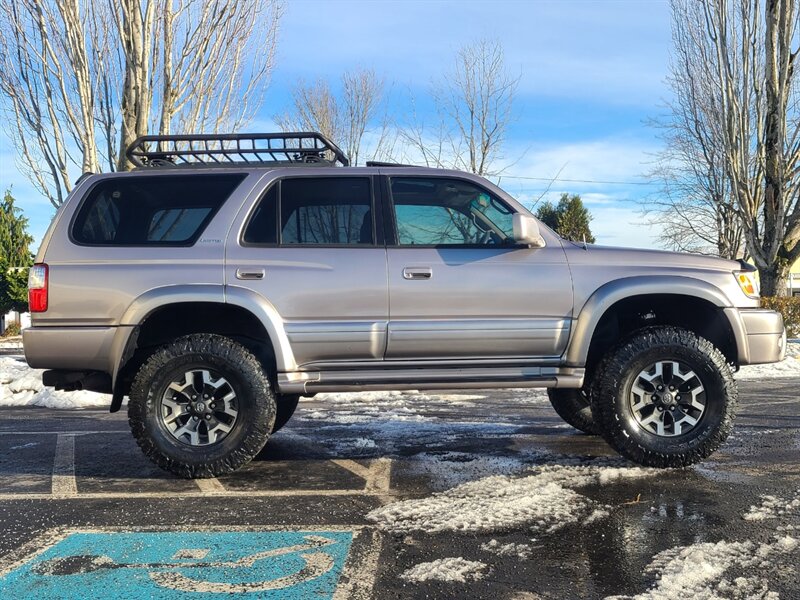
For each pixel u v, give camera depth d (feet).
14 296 106.83
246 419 14.76
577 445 18.11
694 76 70.64
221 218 15.35
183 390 14.93
